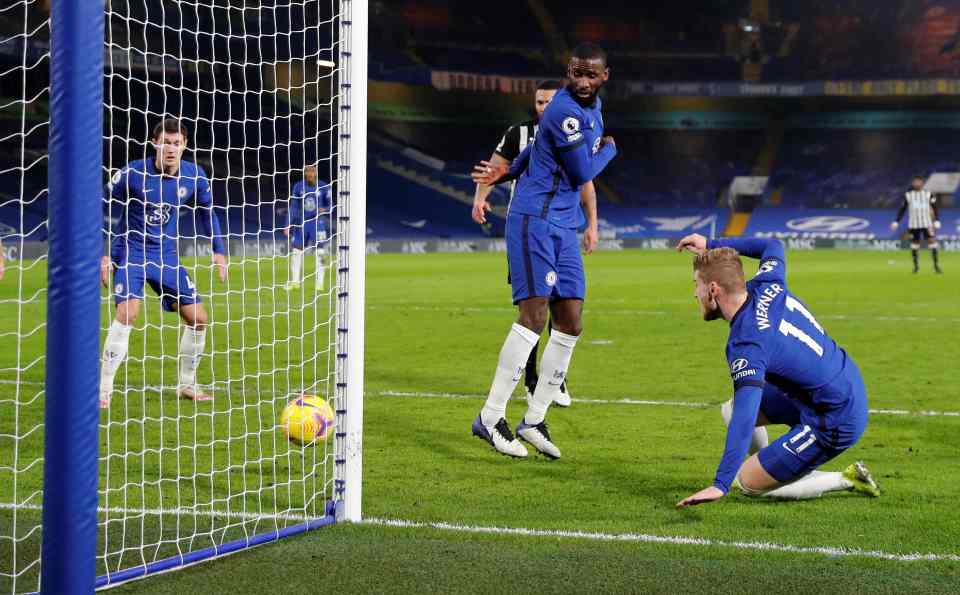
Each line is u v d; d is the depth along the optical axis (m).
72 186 3.30
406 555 4.42
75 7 3.28
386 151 53.44
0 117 38.78
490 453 6.60
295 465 6.13
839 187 54.25
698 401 8.57
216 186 37.12
